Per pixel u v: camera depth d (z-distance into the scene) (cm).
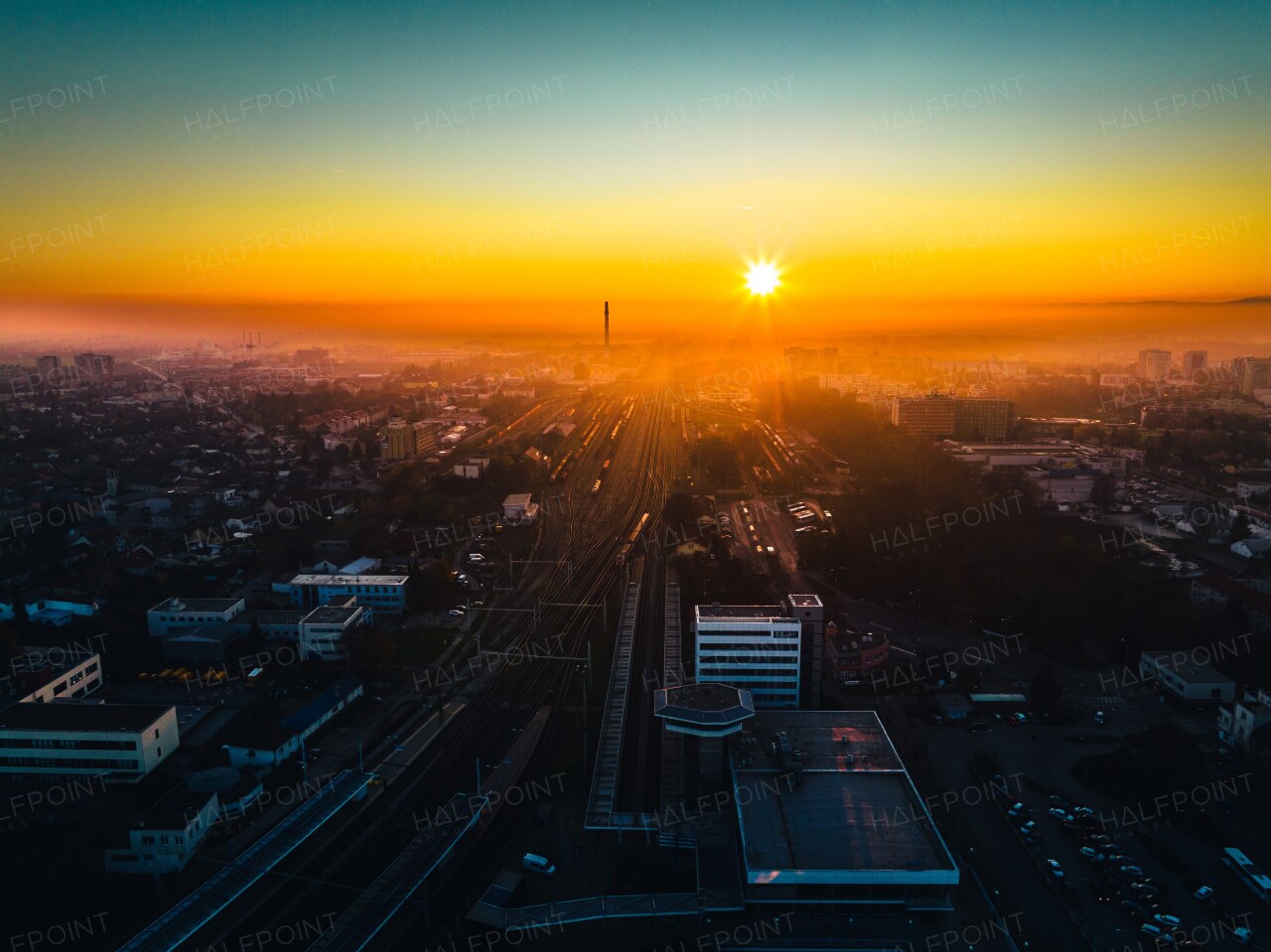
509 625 19062
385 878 10112
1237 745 13500
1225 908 10150
